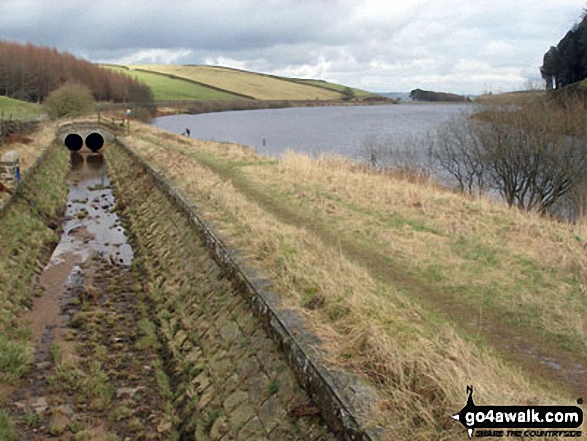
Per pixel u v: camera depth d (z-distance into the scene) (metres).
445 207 15.38
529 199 20.62
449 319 8.53
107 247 18.70
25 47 85.94
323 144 48.62
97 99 91.75
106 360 10.95
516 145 19.94
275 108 133.88
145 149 31.91
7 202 18.09
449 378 5.85
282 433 6.90
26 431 8.65
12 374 10.13
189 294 12.45
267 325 8.75
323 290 8.73
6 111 46.75
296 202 16.67
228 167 23.67
